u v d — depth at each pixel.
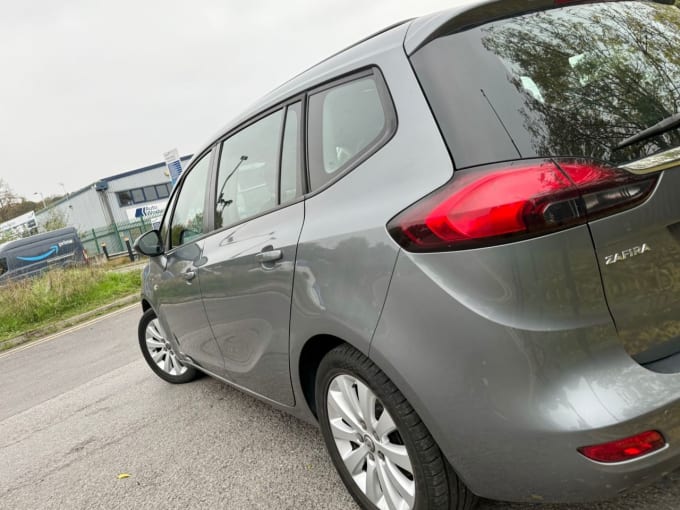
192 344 3.44
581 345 1.36
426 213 1.46
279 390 2.42
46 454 3.57
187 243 3.20
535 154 1.38
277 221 2.22
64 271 12.55
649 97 1.62
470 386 1.44
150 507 2.57
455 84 1.53
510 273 1.35
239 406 3.57
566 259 1.33
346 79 1.96
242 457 2.85
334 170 1.96
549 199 1.32
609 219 1.35
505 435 1.42
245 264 2.37
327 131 2.04
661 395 1.34
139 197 35.84
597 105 1.52
